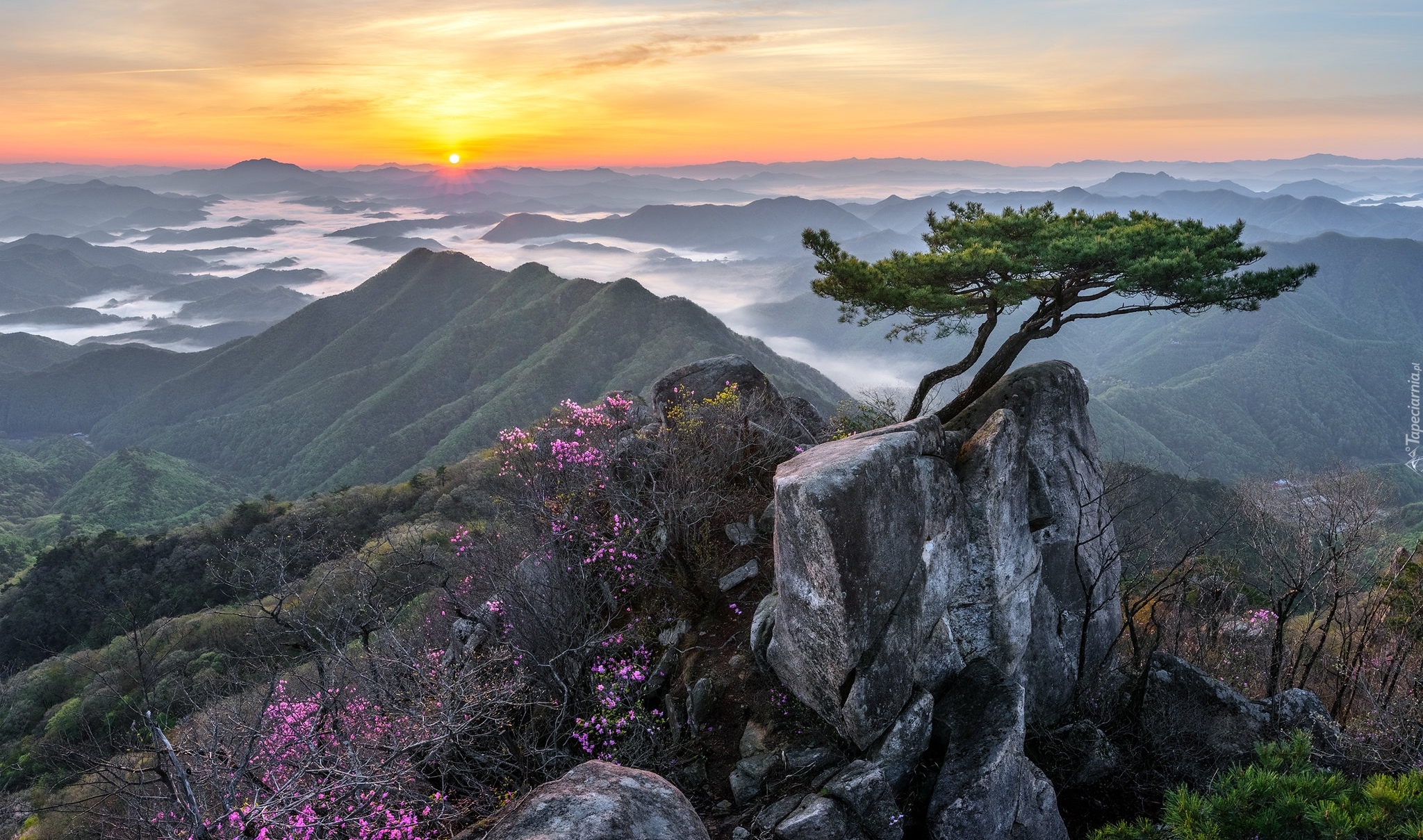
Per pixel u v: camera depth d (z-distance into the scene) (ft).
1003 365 33.58
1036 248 31.48
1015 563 28.17
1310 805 16.74
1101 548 33.73
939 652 26.02
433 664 26.21
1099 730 29.37
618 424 40.01
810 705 24.48
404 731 23.12
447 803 22.85
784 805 22.13
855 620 22.71
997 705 24.81
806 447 38.60
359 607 27.09
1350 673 35.76
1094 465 34.14
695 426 37.52
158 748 17.81
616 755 24.50
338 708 23.41
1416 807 15.85
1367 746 29.07
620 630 30.32
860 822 21.56
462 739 24.61
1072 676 31.94
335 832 19.43
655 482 34.60
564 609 28.45
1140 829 20.72
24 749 70.08
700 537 33.32
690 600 30.71
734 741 25.18
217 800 20.30
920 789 23.56
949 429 31.83
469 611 31.07
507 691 24.39
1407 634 39.06
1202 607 47.50
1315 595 39.06
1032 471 31.07
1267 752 19.98
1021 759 24.11
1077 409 33.42
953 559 26.63
